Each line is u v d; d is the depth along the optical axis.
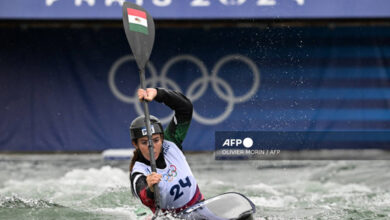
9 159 33.69
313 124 36.25
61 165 31.03
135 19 15.10
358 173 26.64
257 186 23.27
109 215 15.31
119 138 37.03
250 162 30.88
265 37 36.81
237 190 22.09
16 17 34.84
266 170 28.19
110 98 37.38
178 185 13.23
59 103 37.47
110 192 19.67
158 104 36.50
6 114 37.31
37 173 27.91
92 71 37.50
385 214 16.27
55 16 34.97
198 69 37.06
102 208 16.83
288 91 36.59
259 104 36.59
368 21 36.50
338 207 17.80
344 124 36.38
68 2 35.19
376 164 29.39
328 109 36.44
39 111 37.41
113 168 28.17
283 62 36.72
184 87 37.03
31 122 37.31
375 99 36.59
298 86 36.66
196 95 36.94
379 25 36.62
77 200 18.88
